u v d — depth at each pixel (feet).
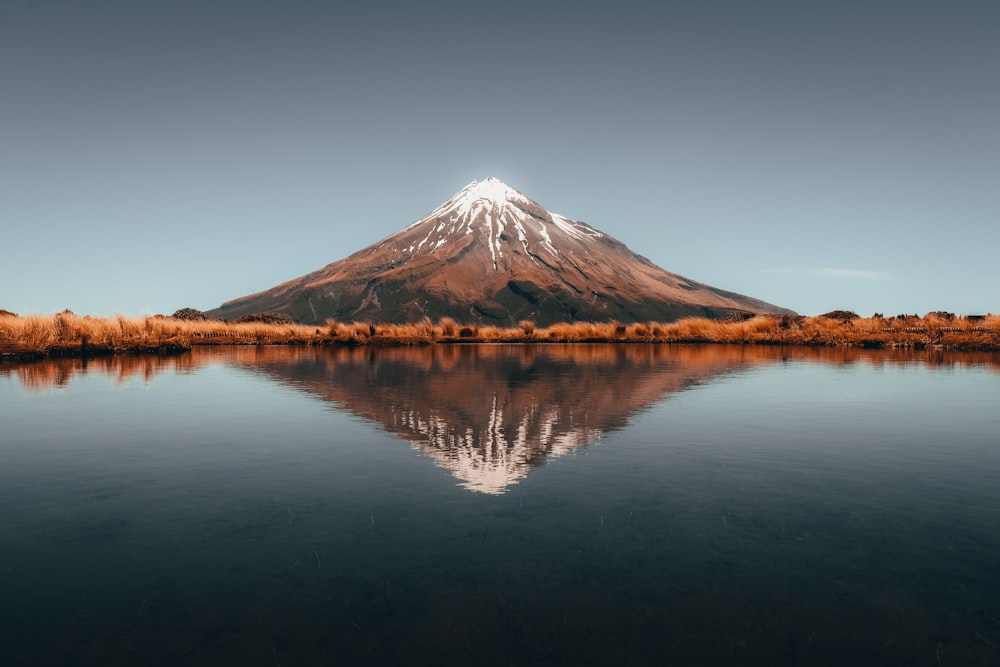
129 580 7.63
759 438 15.64
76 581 7.61
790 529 9.21
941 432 16.56
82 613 6.85
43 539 8.90
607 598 7.14
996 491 11.13
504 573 7.76
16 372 35.73
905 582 7.53
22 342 50.37
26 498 10.78
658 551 8.40
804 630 6.48
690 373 34.96
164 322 75.51
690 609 6.89
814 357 50.85
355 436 15.94
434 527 9.29
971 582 7.52
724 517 9.71
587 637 6.35
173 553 8.40
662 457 13.61
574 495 10.80
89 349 55.01
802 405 21.57
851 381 30.12
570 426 17.28
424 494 10.90
